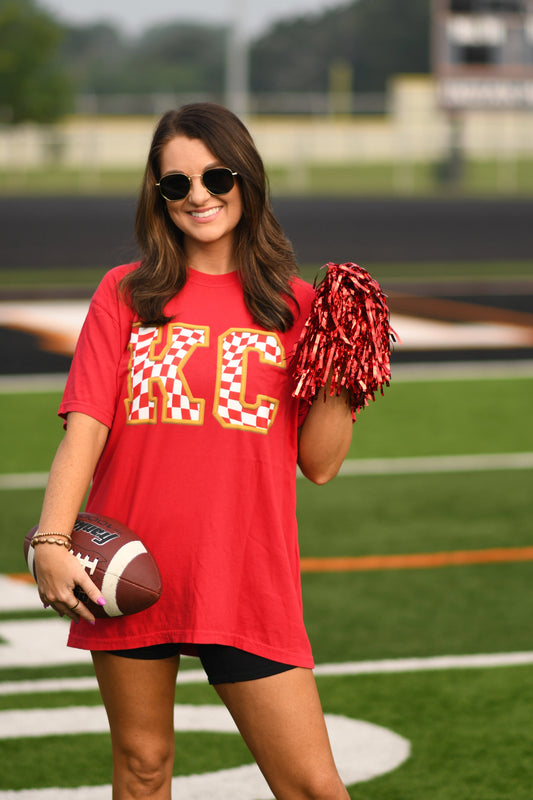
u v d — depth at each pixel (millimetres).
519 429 12102
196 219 3701
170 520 3615
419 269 25266
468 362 15531
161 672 3697
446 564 8070
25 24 69500
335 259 26219
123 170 65250
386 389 13984
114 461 3705
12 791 4945
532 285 22844
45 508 3559
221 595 3590
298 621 3631
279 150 68812
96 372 3680
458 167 54688
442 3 48281
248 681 3596
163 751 3773
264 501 3645
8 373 14641
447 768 5188
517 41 48719
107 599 3539
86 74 130375
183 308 3709
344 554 8273
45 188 53750
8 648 6574
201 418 3623
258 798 4879
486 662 6402
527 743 5434
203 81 126938
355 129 68938
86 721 5676
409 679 6180
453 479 10281
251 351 3662
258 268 3721
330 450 3818
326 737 3641
